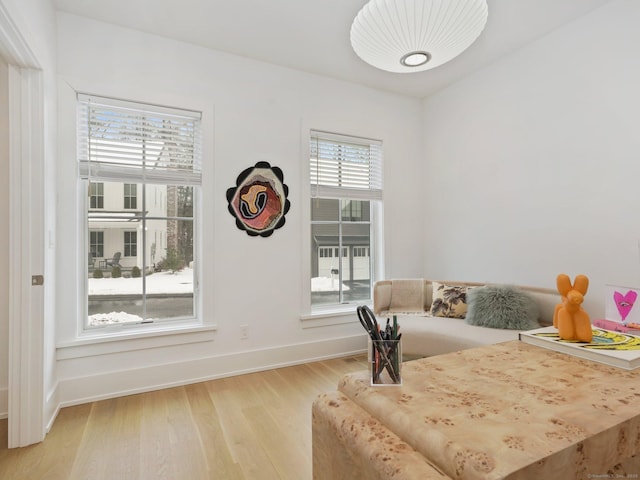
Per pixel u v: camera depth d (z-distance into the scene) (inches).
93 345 93.2
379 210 143.3
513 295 102.7
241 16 95.0
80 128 95.1
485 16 70.1
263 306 116.3
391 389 32.1
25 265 73.6
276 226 118.5
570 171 100.3
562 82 101.9
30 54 69.4
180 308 108.7
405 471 22.2
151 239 105.0
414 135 149.9
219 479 62.7
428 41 73.0
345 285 137.3
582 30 97.0
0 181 86.4
